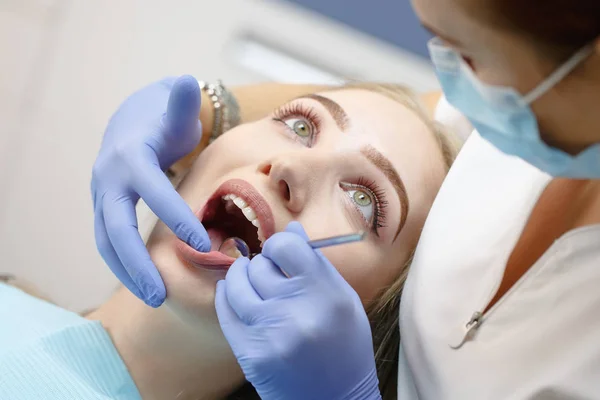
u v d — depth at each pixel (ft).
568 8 1.79
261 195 3.09
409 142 3.50
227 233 3.49
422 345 3.18
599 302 2.67
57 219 6.48
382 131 3.44
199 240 2.96
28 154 6.57
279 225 3.07
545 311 2.80
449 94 2.39
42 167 6.56
